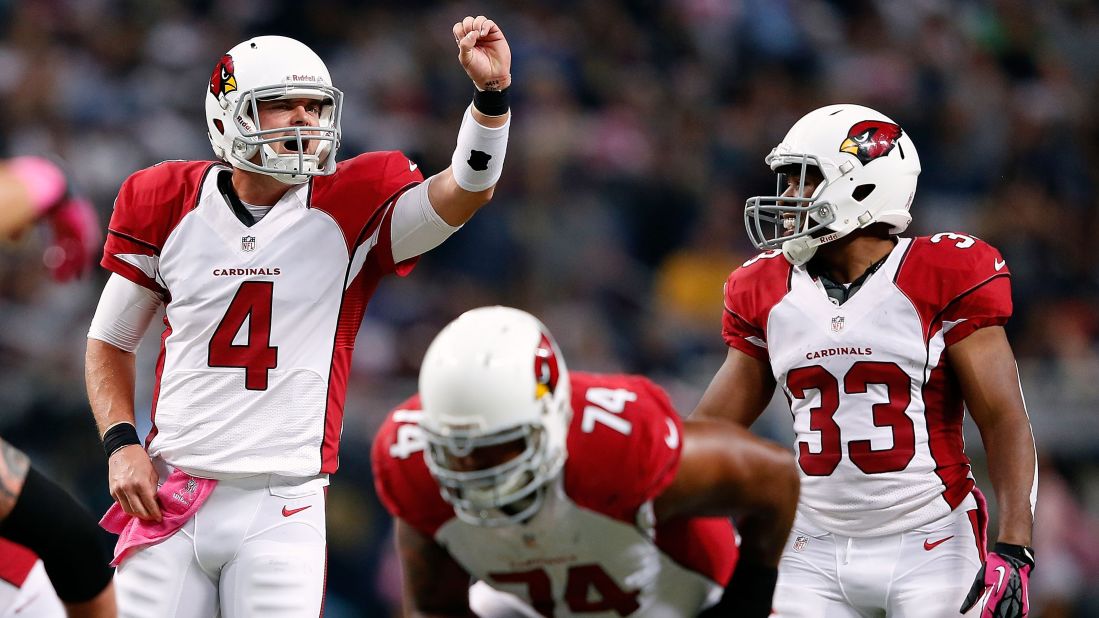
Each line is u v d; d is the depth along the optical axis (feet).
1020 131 141.18
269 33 129.49
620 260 117.80
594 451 35.06
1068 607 89.81
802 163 46.37
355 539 88.02
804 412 46.55
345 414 90.48
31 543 35.17
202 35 125.80
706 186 127.75
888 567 45.37
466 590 38.86
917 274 45.34
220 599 45.50
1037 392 103.55
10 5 119.34
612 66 135.03
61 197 44.34
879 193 46.09
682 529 38.22
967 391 44.98
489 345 33.55
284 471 44.52
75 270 46.34
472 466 34.30
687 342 111.65
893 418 45.24
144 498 44.34
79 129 114.52
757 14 144.05
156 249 45.73
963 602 43.88
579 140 123.54
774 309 46.70
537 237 115.03
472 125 44.80
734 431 37.19
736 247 123.13
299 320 45.16
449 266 112.57
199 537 44.62
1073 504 93.04
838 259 47.01
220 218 45.39
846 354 45.44
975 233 128.98
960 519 45.57
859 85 142.00
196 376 44.98
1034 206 131.95
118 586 45.16
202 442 44.70
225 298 44.83
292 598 44.45
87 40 120.78
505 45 44.91
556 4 136.77
